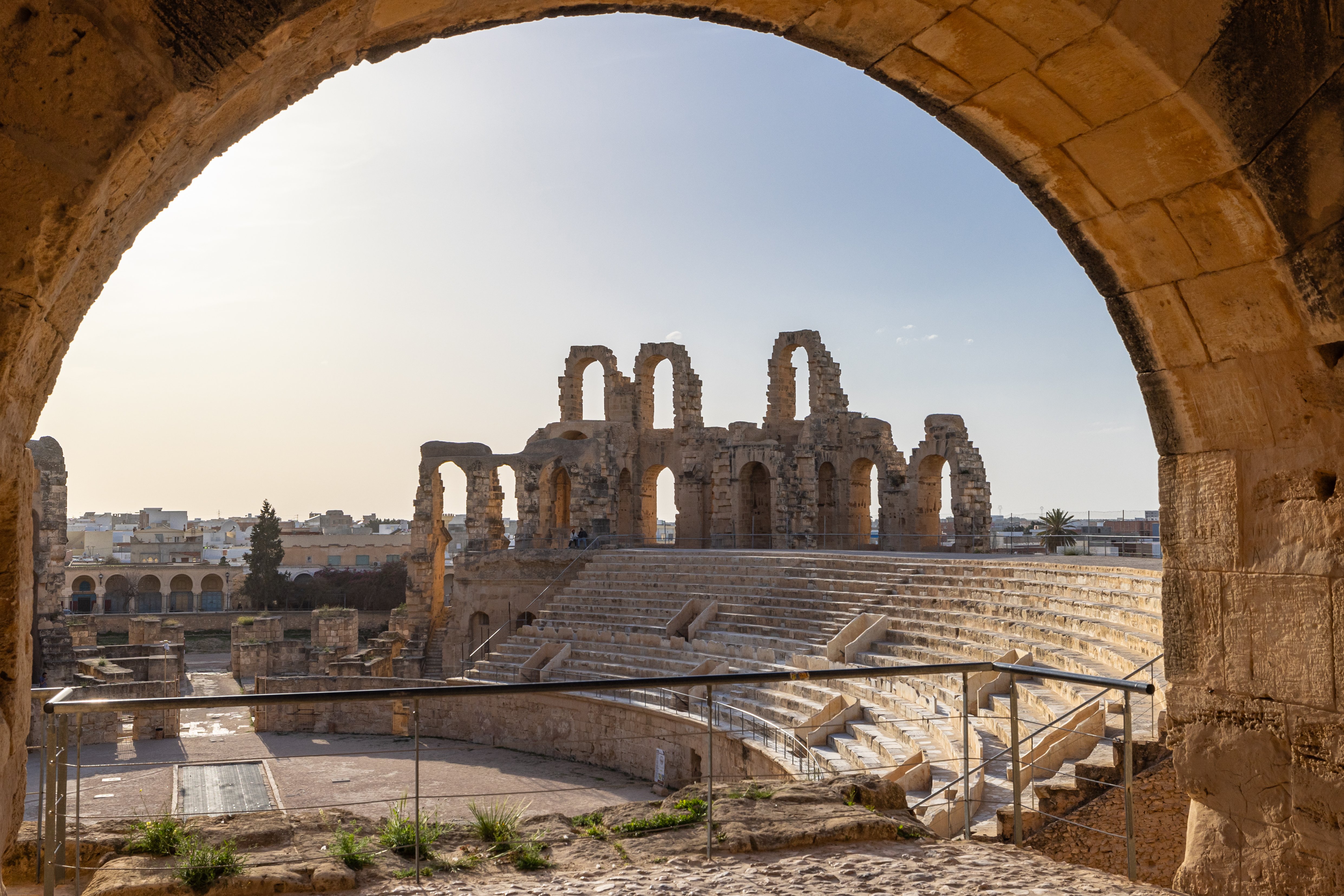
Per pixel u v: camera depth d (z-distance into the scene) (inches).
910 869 311.3
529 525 2089.1
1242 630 291.9
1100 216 294.2
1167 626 317.4
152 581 3686.0
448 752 1465.3
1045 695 832.3
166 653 1893.5
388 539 5004.9
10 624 214.7
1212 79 241.3
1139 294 302.7
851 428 2069.4
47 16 174.2
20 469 213.2
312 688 1600.6
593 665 1466.5
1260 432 286.8
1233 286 274.8
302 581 3481.8
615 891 291.1
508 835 347.6
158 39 181.2
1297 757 274.7
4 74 174.4
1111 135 267.4
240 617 2453.2
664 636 1512.1
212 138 216.2
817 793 386.9
